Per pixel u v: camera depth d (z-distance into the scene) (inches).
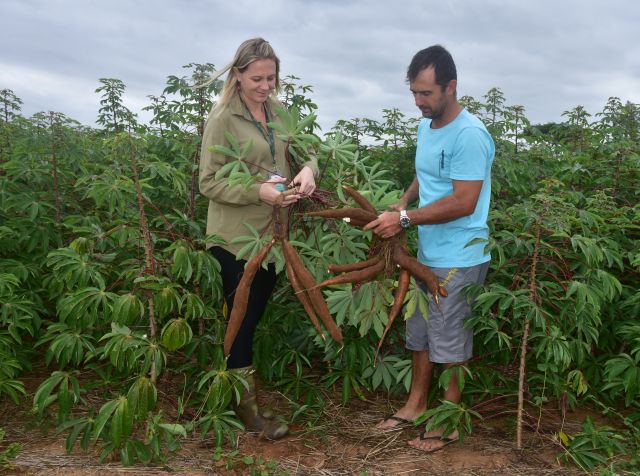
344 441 121.0
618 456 116.3
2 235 137.6
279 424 120.8
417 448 117.7
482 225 117.4
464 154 108.9
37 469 103.7
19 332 155.5
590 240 119.6
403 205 128.0
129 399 100.1
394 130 218.8
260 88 109.8
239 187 108.3
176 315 144.4
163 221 136.1
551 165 205.0
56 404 130.5
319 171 136.4
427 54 107.3
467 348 120.3
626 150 174.1
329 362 142.9
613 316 143.6
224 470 106.7
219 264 117.0
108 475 102.8
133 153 114.0
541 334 117.5
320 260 119.0
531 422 131.3
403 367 143.1
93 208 161.5
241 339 118.0
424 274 107.5
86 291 108.0
